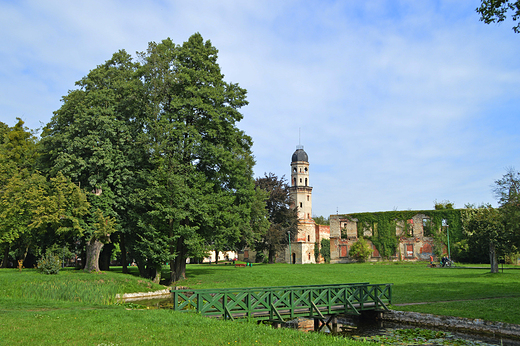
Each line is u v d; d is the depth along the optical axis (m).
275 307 15.68
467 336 14.04
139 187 27.94
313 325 17.55
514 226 20.77
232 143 30.92
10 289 21.44
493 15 13.98
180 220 27.11
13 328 10.42
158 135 27.11
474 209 57.88
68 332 9.95
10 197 31.31
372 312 18.14
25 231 32.09
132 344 8.72
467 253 55.47
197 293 14.62
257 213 37.47
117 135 28.23
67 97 29.20
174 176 26.38
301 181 72.12
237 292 15.30
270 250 62.16
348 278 30.89
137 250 28.05
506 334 13.30
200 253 27.89
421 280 28.70
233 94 30.73
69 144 26.97
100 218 25.83
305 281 29.16
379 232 66.25
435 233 60.75
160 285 26.73
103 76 29.81
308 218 70.62
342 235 70.44
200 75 29.02
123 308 16.23
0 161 34.81
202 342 9.05
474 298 19.39
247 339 9.65
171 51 30.03
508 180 21.38
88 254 28.36
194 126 29.08
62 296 20.23
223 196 29.31
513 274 30.83
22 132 39.12
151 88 28.42
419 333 14.60
